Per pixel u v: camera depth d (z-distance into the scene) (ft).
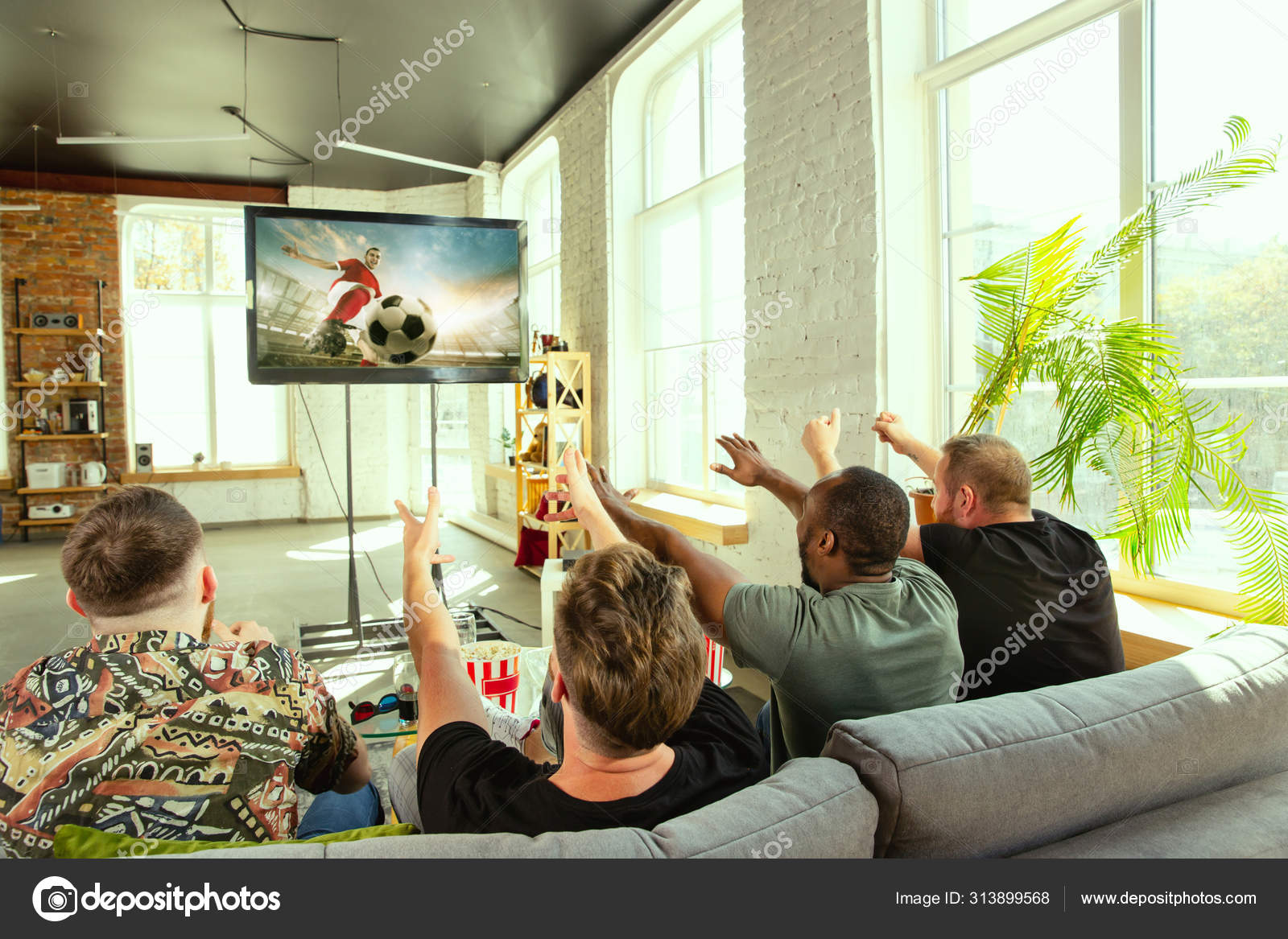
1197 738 3.35
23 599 16.67
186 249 25.95
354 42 15.39
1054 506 8.40
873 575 4.25
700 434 15.25
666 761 3.05
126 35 14.93
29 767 3.09
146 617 3.48
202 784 3.32
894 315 9.59
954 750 3.00
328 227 12.84
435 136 21.31
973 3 9.09
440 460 27.91
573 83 17.72
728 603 4.10
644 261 16.79
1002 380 7.59
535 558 19.40
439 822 3.01
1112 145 7.59
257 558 21.01
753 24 11.64
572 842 2.55
